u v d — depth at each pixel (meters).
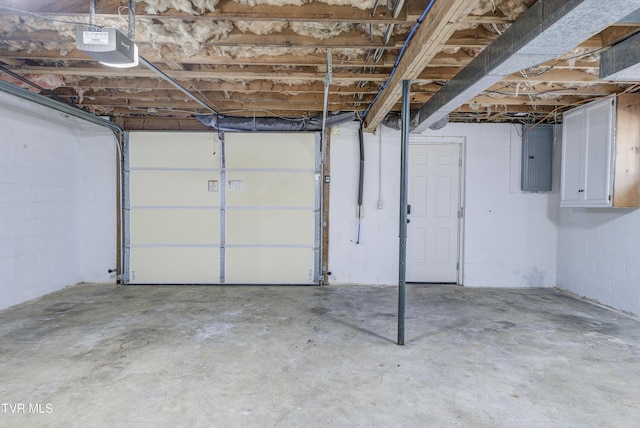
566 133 4.38
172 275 5.12
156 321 3.48
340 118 4.80
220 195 5.10
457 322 3.51
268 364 2.58
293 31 2.67
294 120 4.91
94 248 5.15
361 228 5.11
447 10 1.89
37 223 4.31
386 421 1.95
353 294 4.60
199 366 2.54
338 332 3.21
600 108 3.82
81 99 4.20
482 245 5.07
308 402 2.12
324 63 3.03
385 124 4.75
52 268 4.59
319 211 5.11
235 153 5.09
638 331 3.29
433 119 3.91
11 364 2.55
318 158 5.09
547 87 3.70
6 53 2.91
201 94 4.03
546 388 2.29
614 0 1.56
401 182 2.98
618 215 3.98
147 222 5.09
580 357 2.73
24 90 3.43
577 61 2.95
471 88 2.80
